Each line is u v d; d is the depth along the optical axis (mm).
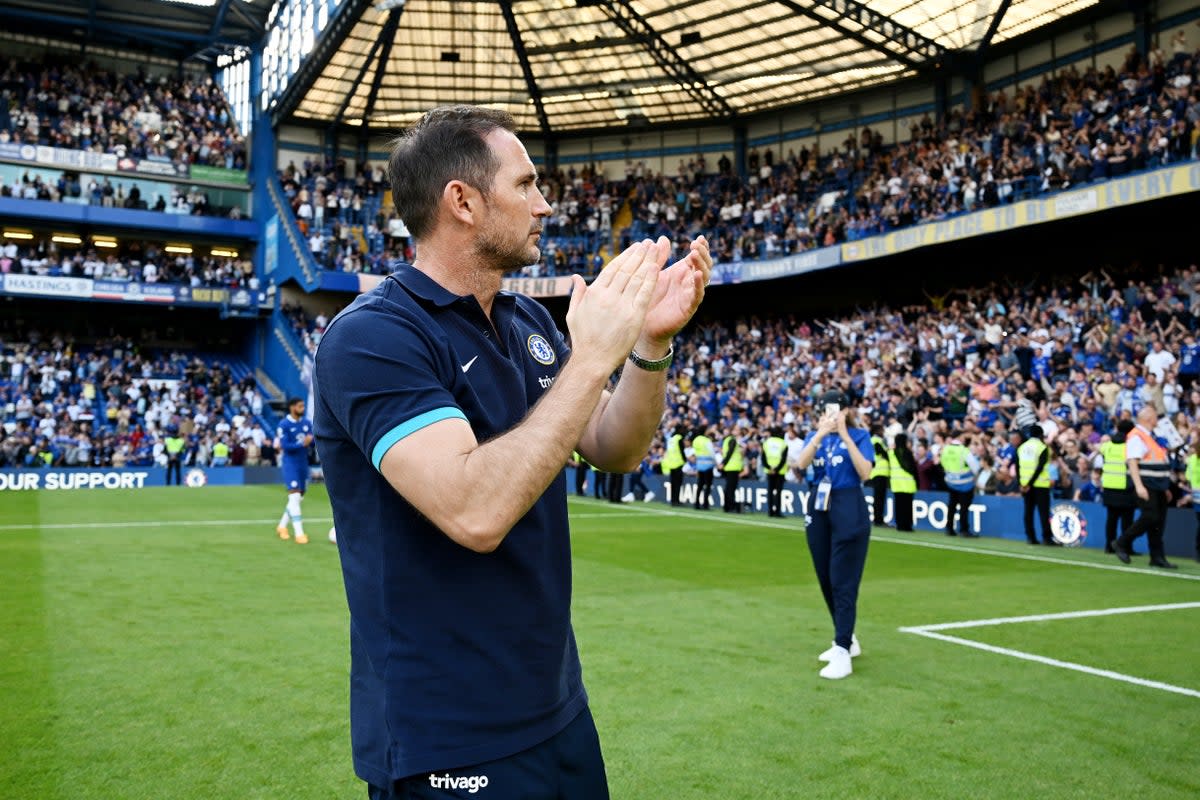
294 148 33719
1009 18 23078
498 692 1592
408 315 1621
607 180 33281
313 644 6344
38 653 5984
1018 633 7168
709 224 29984
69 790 3754
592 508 19812
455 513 1415
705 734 4598
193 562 10195
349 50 27641
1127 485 12000
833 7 22062
